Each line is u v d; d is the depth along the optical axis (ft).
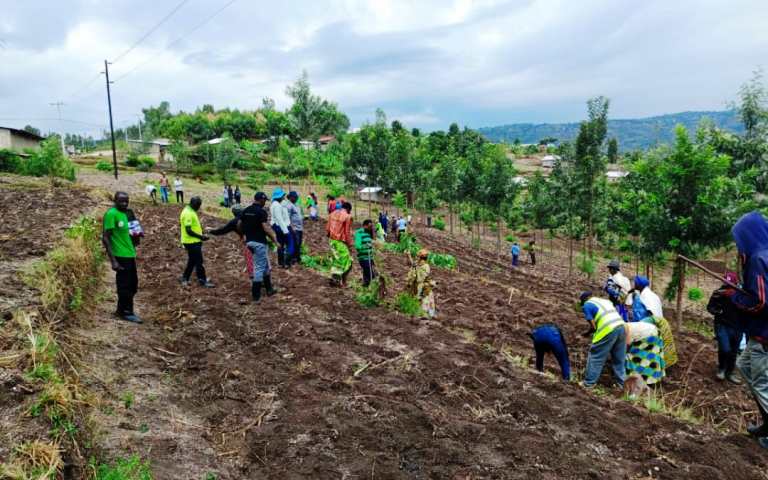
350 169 119.34
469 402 19.21
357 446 15.26
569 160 76.95
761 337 17.35
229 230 31.30
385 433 16.07
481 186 97.55
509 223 135.13
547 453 15.67
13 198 63.21
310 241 66.69
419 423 16.96
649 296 28.68
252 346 22.89
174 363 20.13
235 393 18.11
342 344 24.34
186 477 12.89
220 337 23.56
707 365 30.76
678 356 32.22
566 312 41.39
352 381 19.95
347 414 17.07
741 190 39.78
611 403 20.52
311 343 23.63
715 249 41.04
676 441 17.11
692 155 38.83
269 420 16.48
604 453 16.26
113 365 18.37
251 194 157.58
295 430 15.88
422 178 131.23
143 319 25.12
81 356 17.80
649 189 43.68
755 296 17.08
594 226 91.45
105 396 15.85
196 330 23.86
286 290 33.04
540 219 108.37
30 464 10.78
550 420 18.26
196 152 255.29
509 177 97.66
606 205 72.84
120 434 14.01
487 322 34.78
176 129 253.24
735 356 27.48
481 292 46.75
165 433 14.76
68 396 13.55
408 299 32.12
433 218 170.40
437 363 22.44
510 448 15.84
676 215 40.78
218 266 40.22
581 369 27.32
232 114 379.35
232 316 26.76
